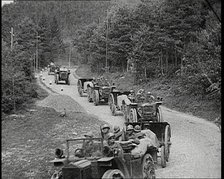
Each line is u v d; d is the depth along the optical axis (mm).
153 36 35125
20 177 13695
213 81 22734
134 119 18250
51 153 15625
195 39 31234
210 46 23891
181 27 30641
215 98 22734
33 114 22359
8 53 26078
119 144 9883
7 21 79062
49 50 82625
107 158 9281
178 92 27688
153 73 36188
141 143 10695
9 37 59031
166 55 35562
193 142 15461
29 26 72938
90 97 29078
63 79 42406
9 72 24422
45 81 45531
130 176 9820
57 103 25625
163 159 11984
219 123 16750
